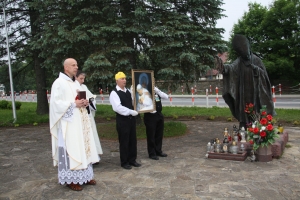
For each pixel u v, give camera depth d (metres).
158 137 6.32
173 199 4.11
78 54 8.84
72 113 4.33
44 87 14.20
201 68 8.09
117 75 5.52
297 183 4.57
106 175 5.23
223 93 6.73
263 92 6.50
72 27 8.59
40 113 14.23
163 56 8.54
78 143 4.36
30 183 4.97
